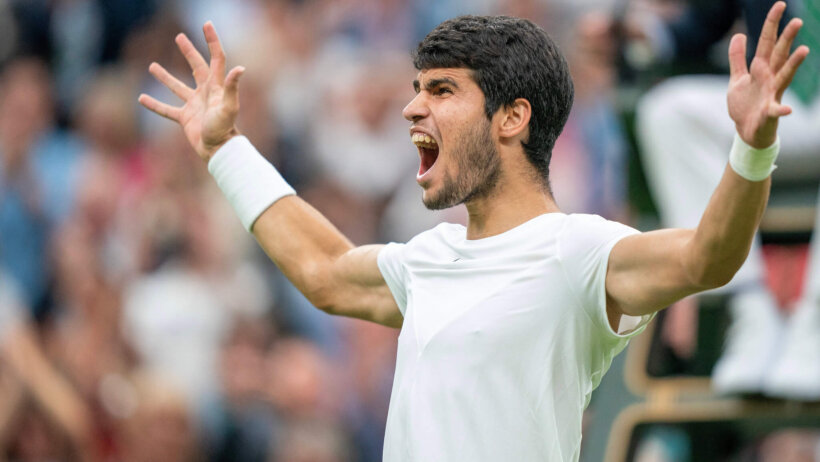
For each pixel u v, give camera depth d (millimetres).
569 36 37375
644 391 17297
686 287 9711
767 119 9125
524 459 10195
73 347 26688
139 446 25062
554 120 10859
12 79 36000
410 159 35531
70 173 33469
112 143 33938
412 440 10406
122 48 38469
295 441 26719
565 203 33156
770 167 9312
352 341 29750
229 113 12719
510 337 10289
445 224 11438
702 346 17781
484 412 10250
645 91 18344
